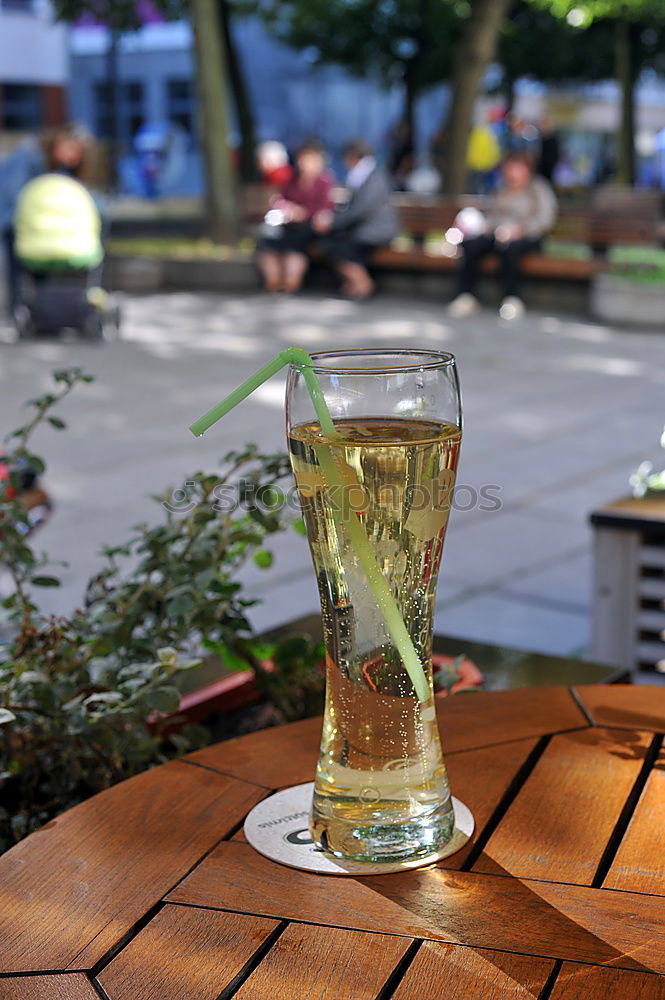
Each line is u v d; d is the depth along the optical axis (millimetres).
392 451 1101
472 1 16062
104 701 1938
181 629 2049
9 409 7922
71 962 1015
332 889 1125
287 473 2148
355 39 23234
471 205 14578
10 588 4180
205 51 15898
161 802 1303
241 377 9164
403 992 967
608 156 34094
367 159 14242
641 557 3432
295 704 2314
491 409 8008
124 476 6188
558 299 13375
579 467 6469
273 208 15523
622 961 1003
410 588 1147
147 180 32938
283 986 979
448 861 1174
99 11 21609
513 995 960
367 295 14367
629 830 1219
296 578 4734
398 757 1177
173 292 14742
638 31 22766
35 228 10375
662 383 9016
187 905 1102
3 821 1978
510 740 1433
